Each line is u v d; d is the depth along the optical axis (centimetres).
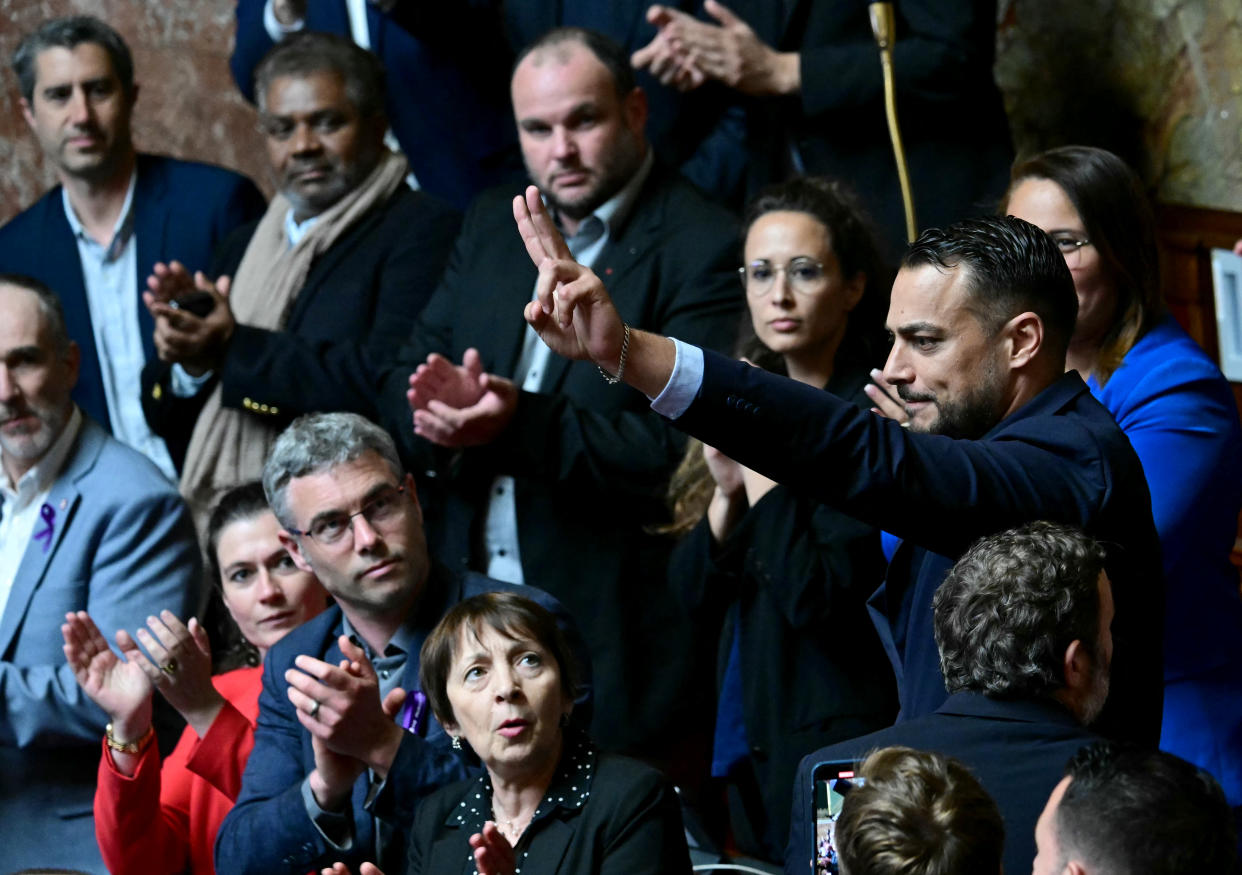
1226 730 678
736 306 964
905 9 1041
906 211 998
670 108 1106
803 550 812
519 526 959
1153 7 1167
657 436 933
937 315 572
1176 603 677
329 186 1103
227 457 1062
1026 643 512
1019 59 1223
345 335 1075
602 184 980
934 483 532
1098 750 422
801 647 833
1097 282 698
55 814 960
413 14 1180
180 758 839
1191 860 396
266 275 1113
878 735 519
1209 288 1134
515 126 1205
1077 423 564
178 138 1470
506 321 998
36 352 997
